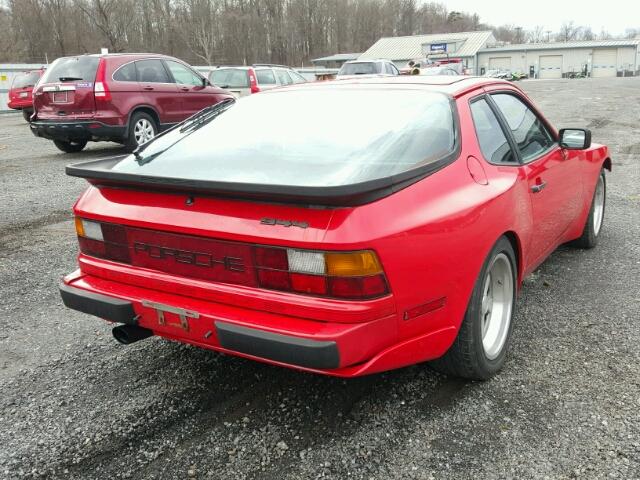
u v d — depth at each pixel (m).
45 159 10.85
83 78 10.05
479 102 3.30
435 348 2.59
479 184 2.85
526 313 3.79
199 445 2.55
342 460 2.42
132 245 2.68
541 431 2.57
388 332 2.36
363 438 2.56
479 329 2.79
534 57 77.69
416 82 3.39
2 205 7.16
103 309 2.74
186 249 2.52
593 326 3.57
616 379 2.97
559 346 3.33
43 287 4.48
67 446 2.57
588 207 4.68
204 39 67.44
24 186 8.32
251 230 2.32
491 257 2.87
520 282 3.33
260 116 3.32
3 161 10.66
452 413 2.72
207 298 2.49
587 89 31.62
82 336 3.65
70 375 3.18
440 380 3.00
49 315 3.97
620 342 3.36
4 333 3.70
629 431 2.55
